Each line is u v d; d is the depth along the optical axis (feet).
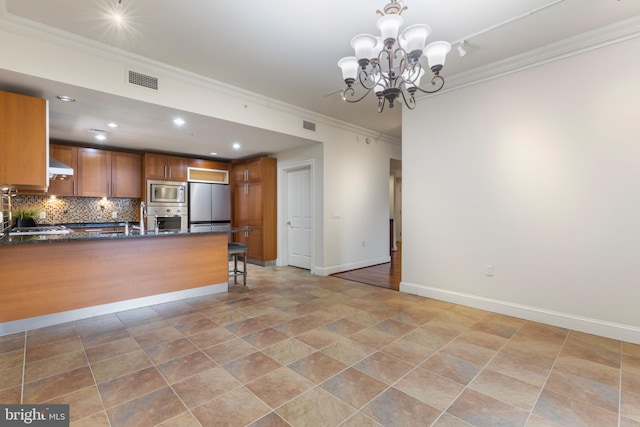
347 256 18.21
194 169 20.72
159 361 7.37
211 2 7.34
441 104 12.12
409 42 6.48
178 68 10.68
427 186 12.58
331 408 5.68
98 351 7.87
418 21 8.18
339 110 15.26
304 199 18.69
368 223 19.57
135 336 8.81
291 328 9.43
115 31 8.49
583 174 9.09
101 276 10.63
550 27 8.45
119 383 6.43
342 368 7.09
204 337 8.75
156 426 5.17
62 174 12.10
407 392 6.19
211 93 11.91
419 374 6.85
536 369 7.06
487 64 10.55
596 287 8.94
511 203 10.44
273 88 12.50
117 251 10.98
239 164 21.74
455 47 9.52
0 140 8.56
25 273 9.29
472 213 11.34
